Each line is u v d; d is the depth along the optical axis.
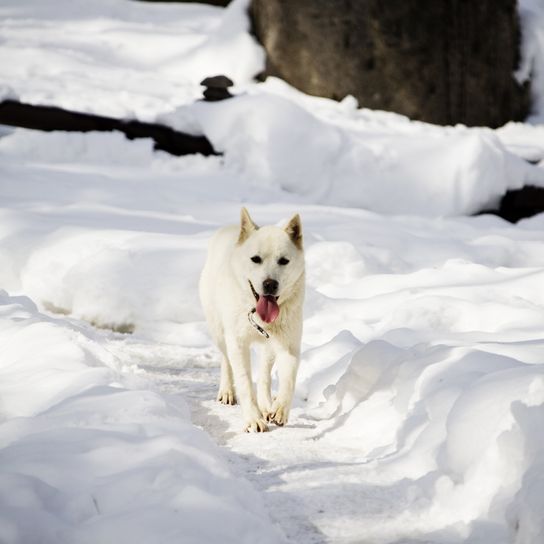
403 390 5.87
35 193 14.16
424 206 17.27
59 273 10.46
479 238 13.27
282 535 4.07
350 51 20.52
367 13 20.41
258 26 21.75
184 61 22.34
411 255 12.09
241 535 3.76
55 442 4.46
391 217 15.30
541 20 23.75
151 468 4.14
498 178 17.58
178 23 25.78
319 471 5.10
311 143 17.33
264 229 6.37
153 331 9.64
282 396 6.29
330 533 4.20
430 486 4.62
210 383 7.68
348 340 7.94
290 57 20.88
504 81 21.88
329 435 6.03
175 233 11.98
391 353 6.52
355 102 20.25
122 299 9.89
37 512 3.75
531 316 8.30
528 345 6.24
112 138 17.33
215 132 17.44
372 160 17.44
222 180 16.56
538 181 17.95
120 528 3.64
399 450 5.32
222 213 14.20
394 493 4.72
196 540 3.58
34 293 10.40
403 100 20.59
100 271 10.17
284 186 16.91
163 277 10.09
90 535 3.62
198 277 10.09
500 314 8.45
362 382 6.52
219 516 3.81
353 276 10.82
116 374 5.80
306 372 7.63
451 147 17.89
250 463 5.34
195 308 9.80
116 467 4.23
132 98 18.77
